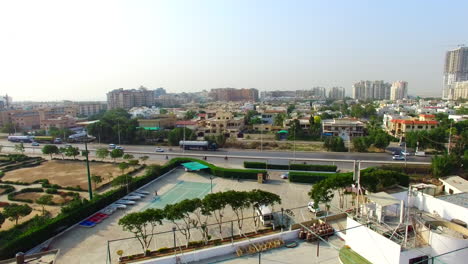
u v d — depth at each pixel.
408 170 62.66
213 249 26.53
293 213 43.34
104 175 67.25
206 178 63.91
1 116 154.88
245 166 72.00
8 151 98.06
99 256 32.78
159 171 64.38
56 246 35.34
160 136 112.56
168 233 38.12
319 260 25.62
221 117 126.62
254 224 39.69
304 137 114.25
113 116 144.50
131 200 50.28
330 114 168.62
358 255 25.03
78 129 141.00
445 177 52.25
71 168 74.00
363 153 87.69
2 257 30.73
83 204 43.66
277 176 65.06
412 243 22.05
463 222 25.50
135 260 30.41
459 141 82.62
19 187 58.66
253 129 129.50
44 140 117.62
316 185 39.91
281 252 27.03
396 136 111.75
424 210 29.61
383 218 24.89
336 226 32.72
